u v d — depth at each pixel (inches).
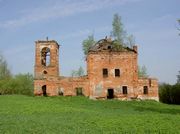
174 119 1357.0
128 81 2888.8
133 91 2876.5
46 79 2859.3
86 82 2874.0
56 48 2989.7
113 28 3063.5
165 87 3740.2
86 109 1926.7
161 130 1059.9
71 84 2864.2
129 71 2903.5
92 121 1279.5
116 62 2910.9
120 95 2869.1
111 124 1192.2
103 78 2888.8
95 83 2878.9
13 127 1081.4
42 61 3014.3
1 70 4195.4
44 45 2947.8
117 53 2918.3
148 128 1098.7
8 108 1738.4
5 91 3954.2
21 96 2596.0
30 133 976.3
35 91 2849.4
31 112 1622.8
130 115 1576.0
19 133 971.9
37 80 2861.7
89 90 2866.6
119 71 2903.5
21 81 4158.5
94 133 991.0
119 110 2011.6
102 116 1503.4
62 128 1077.8
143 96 2883.9
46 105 1959.9
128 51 2923.2
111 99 2815.0
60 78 2869.1
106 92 2869.1
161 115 1568.7
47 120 1298.0
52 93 2847.0
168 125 1165.1
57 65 2992.1
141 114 1701.5
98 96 2859.3
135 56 2915.8
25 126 1104.8
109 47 2942.9
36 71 2918.3
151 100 2856.8
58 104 2098.9
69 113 1635.1
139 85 2893.7
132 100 2822.3
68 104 2191.2
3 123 1171.9
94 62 2906.0
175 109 2231.8
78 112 1690.5
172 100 3624.5
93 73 2891.2
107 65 2906.0
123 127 1119.0
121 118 1400.1
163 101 3750.0
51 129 1051.3
